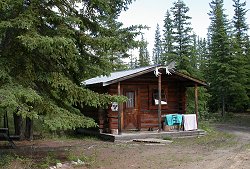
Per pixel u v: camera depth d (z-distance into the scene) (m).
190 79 20.23
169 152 13.55
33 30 8.99
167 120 19.95
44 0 9.88
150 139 17.33
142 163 11.16
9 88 8.56
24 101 8.89
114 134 17.77
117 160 11.68
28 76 9.55
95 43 10.30
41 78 9.69
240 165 10.59
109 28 11.02
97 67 10.98
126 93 19.73
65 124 9.14
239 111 41.97
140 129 19.88
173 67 19.28
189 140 17.75
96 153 13.12
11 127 21.16
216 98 40.41
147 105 20.33
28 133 17.19
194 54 31.28
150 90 20.42
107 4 10.28
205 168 10.27
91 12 10.74
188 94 27.45
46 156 11.70
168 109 21.12
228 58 36.94
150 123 20.25
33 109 9.15
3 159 10.50
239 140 17.84
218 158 12.01
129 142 16.80
